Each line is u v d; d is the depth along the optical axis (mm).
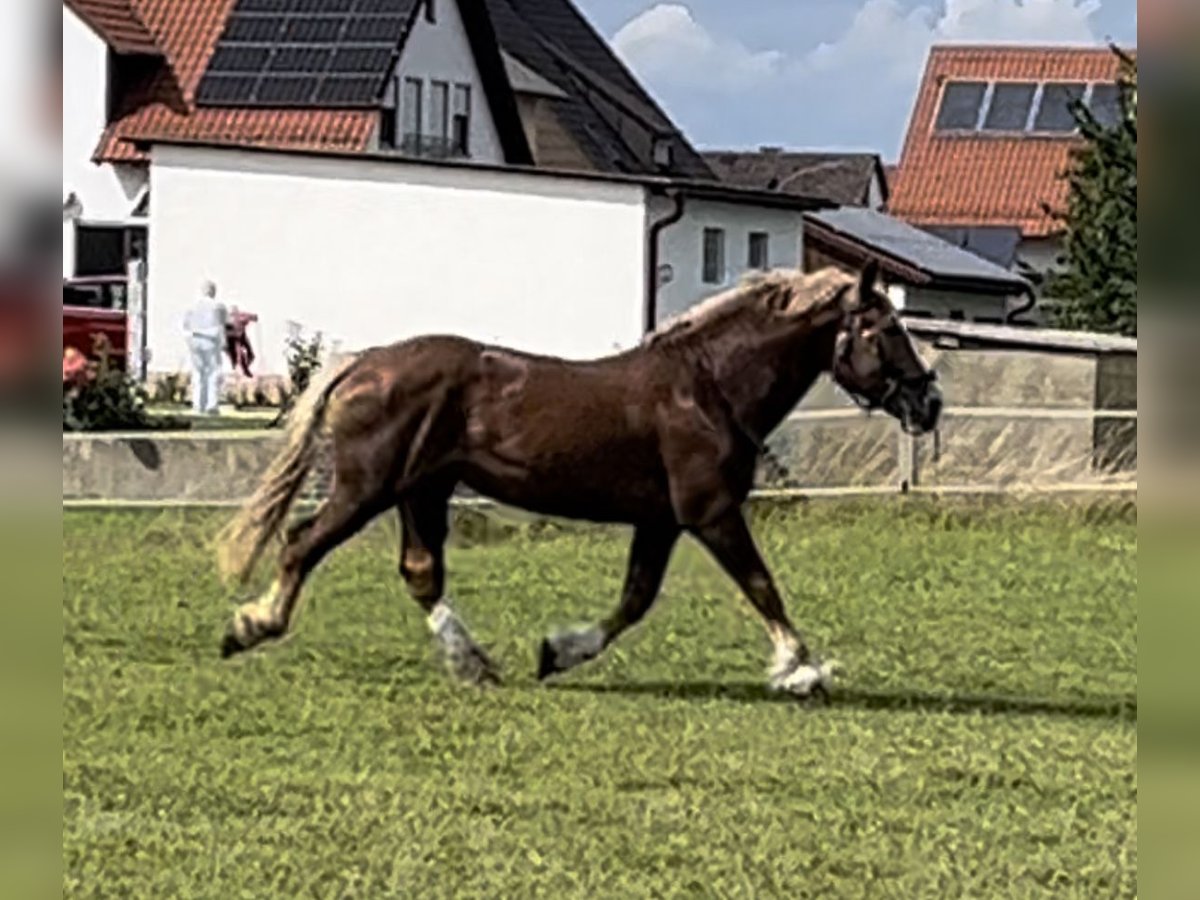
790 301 15242
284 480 15500
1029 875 10789
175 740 13469
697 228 49000
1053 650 17625
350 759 13086
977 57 88500
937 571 22234
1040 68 87875
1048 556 23594
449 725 14078
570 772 12812
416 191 48312
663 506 15336
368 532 22203
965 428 28297
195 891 10312
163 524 24344
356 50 64125
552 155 71125
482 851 11047
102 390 30938
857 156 91688
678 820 11711
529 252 47812
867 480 28062
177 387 42781
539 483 15234
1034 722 14617
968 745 13758
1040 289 41906
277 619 15812
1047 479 28188
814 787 12547
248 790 12227
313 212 48719
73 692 14656
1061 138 85750
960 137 86750
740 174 91562
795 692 15180
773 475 27359
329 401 15422
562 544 23859
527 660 16562
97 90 64438
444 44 66375
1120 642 18031
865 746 13664
